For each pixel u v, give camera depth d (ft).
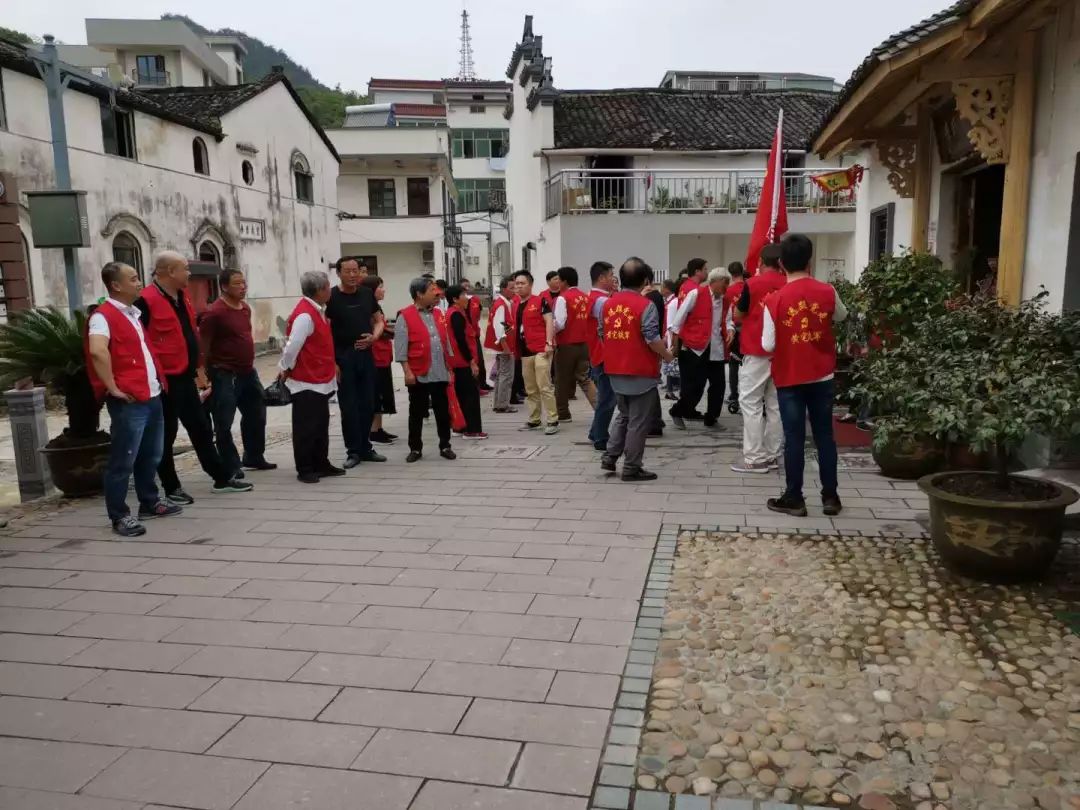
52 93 28.71
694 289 26.84
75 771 9.05
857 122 26.50
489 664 11.34
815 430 17.26
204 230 61.21
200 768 9.06
